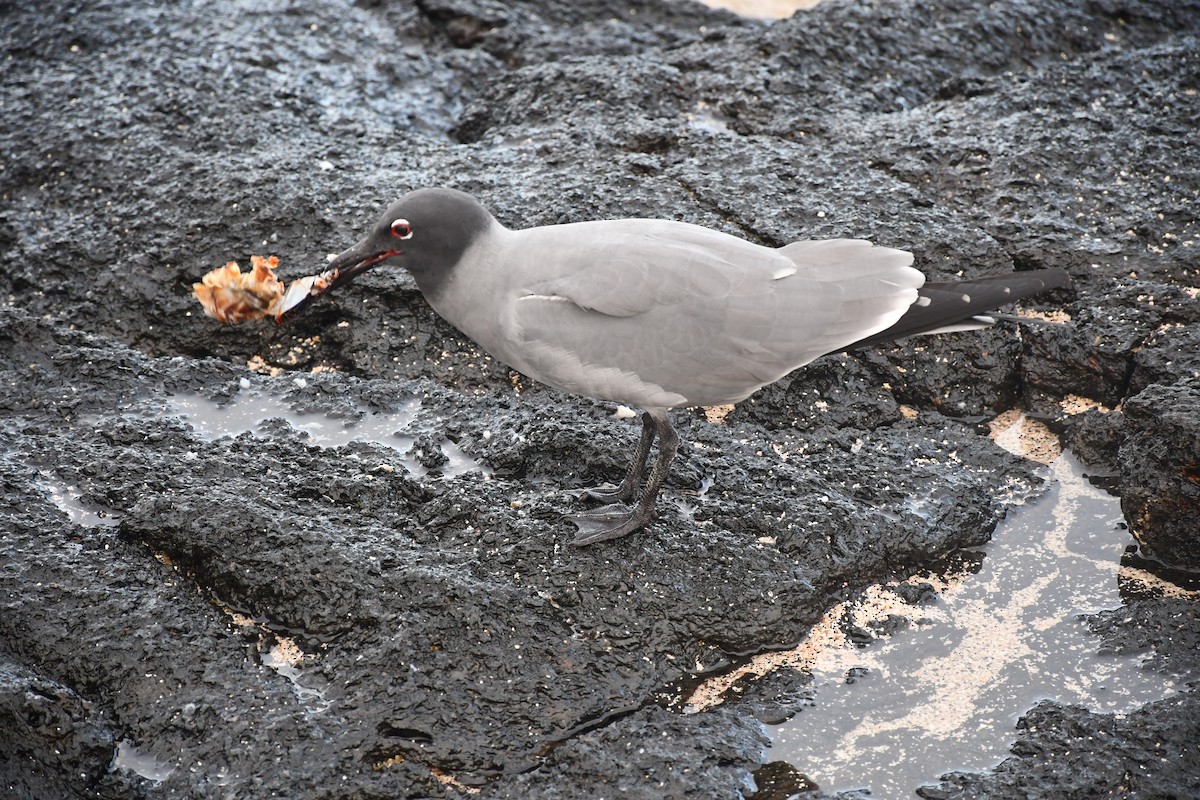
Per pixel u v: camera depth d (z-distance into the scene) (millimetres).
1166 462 10422
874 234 13430
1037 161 14578
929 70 17266
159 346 13266
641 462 10797
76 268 13648
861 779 8797
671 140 15172
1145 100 15789
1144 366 11977
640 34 18953
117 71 16531
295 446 11352
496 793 8531
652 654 9578
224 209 13930
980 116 15711
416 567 9820
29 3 17672
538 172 14570
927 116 15820
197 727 8844
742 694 9531
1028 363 12688
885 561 10633
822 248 10109
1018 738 9008
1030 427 12562
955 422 12344
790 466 11328
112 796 8625
